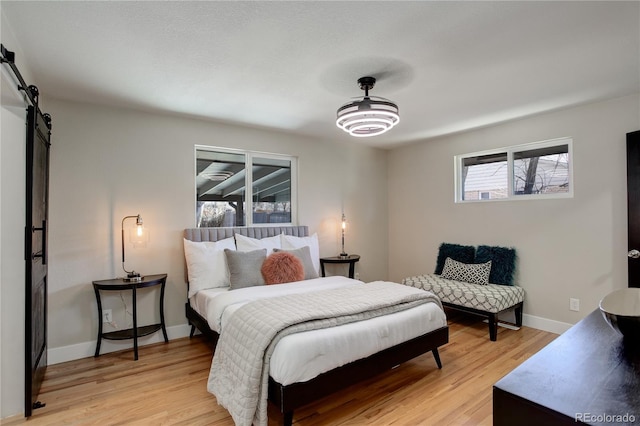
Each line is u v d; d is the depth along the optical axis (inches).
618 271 126.9
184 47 87.1
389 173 219.0
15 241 86.0
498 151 165.2
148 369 112.3
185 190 146.8
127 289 123.5
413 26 77.9
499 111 141.7
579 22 76.4
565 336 47.6
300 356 77.4
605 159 130.0
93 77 104.3
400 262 212.8
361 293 111.4
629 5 69.9
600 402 30.9
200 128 151.3
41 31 79.0
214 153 159.2
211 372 92.6
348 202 201.6
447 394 95.7
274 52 90.0
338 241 196.7
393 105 101.6
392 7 70.8
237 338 87.1
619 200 126.6
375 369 92.0
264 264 138.6
